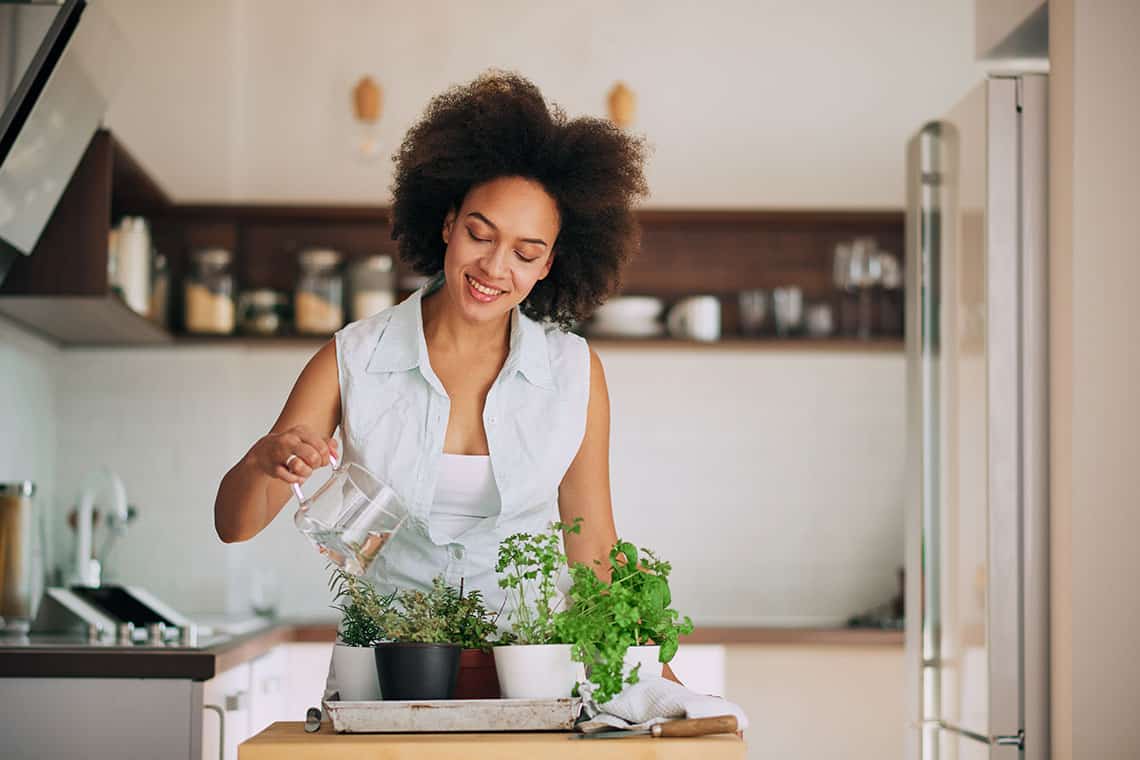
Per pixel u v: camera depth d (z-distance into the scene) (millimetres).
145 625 3197
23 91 2730
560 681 1660
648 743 1539
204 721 2678
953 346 2889
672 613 1748
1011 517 2639
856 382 4613
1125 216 2529
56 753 2652
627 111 4461
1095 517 2514
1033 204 2674
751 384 4609
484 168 1931
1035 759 2609
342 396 1982
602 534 2092
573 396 2037
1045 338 2662
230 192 4395
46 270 3461
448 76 4605
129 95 4375
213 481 4344
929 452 3049
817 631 4047
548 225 1951
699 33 4676
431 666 1637
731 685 4105
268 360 4512
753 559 4582
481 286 1919
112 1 4375
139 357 4367
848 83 4672
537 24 4637
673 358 4605
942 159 2984
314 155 4570
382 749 1527
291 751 1522
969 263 2787
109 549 3961
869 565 4582
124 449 4336
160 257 4125
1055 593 2588
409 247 2178
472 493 1987
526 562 1737
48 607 3098
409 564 1987
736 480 4594
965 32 4676
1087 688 2502
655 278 4562
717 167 4652
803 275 4574
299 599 4445
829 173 4656
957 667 2828
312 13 4594
